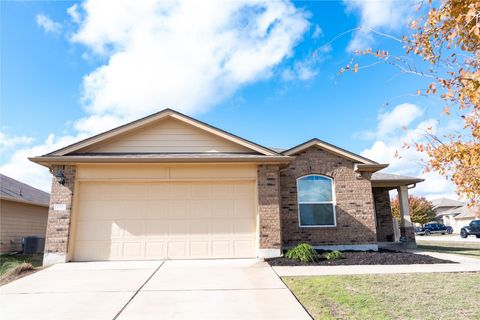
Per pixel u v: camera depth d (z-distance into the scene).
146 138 11.93
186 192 10.98
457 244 20.80
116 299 6.21
